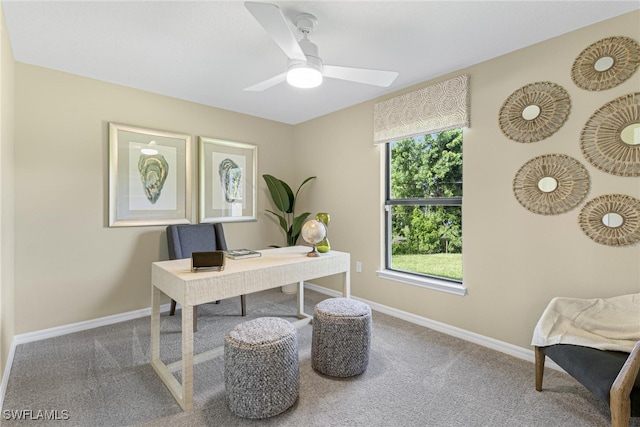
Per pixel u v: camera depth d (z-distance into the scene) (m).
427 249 2.96
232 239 3.74
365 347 2.06
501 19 1.89
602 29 1.91
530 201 2.21
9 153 2.12
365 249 3.38
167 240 3.03
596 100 1.93
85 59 2.40
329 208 3.78
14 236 2.37
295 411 1.70
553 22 1.93
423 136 2.95
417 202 2.99
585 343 1.62
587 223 1.98
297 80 1.86
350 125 3.52
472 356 2.31
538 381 1.87
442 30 2.01
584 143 1.98
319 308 2.13
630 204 1.83
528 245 2.23
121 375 2.03
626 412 1.28
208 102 3.40
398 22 1.92
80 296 2.71
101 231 2.81
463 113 2.52
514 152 2.29
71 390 1.87
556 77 2.08
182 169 3.29
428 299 2.85
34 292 2.50
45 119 2.53
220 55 2.35
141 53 2.31
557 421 1.62
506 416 1.66
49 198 2.55
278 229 4.19
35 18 1.87
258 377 1.61
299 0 1.70
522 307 2.27
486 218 2.45
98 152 2.78
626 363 1.32
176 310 3.22
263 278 1.98
